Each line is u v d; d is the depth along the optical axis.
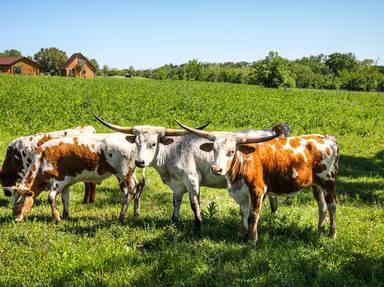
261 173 6.71
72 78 73.12
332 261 5.95
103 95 35.28
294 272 5.58
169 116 24.41
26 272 5.93
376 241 6.85
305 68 91.12
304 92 55.53
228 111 26.42
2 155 13.78
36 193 8.40
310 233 7.07
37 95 34.41
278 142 6.88
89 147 8.20
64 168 8.28
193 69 102.31
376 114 29.44
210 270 5.73
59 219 8.27
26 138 9.74
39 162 8.27
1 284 5.64
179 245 6.61
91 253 6.40
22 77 68.00
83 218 8.62
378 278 5.52
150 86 54.91
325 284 5.37
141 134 7.49
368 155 15.90
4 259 6.43
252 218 6.72
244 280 5.41
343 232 7.43
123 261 6.10
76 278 5.66
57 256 6.29
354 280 5.38
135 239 7.13
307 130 21.80
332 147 7.00
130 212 8.98
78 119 22.56
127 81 68.31
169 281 5.55
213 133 6.65
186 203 9.67
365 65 124.88
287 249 6.36
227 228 7.70
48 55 113.44
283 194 7.02
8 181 9.96
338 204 9.55
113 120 22.45
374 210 8.94
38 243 6.98
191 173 7.63
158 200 9.98
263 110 28.61
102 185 11.30
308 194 10.45
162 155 7.84
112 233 7.48
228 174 6.74
